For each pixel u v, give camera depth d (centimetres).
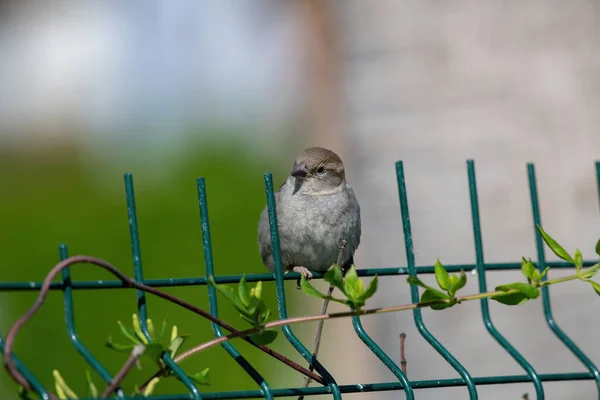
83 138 2242
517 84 1228
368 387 608
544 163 1207
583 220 1181
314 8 1709
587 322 1164
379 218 1338
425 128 1293
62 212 1575
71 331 565
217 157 1809
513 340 1198
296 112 1933
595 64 1193
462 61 1266
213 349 1287
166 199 1605
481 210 1237
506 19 1237
